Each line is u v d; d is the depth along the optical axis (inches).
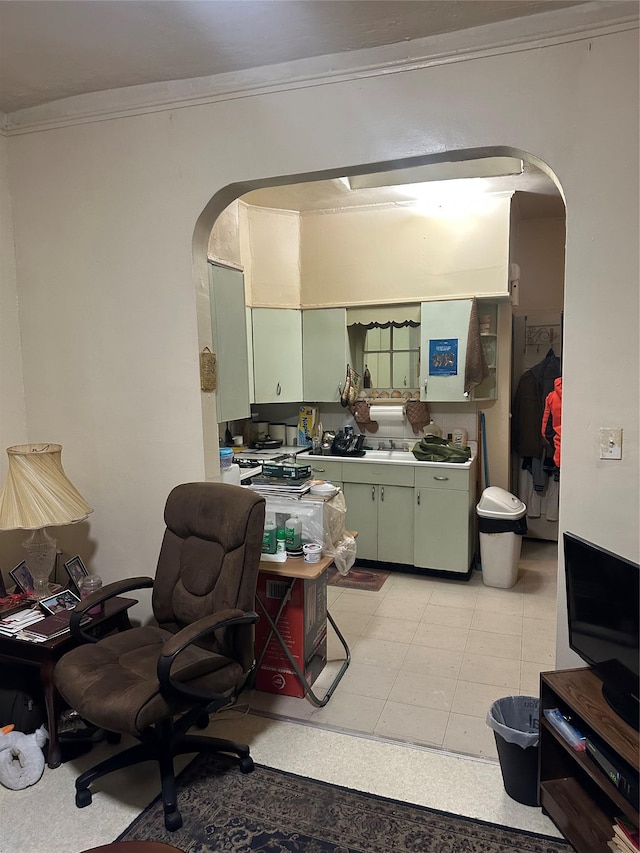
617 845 63.5
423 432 179.3
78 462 110.2
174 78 93.0
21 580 98.2
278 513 106.5
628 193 75.0
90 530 111.0
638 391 76.9
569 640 76.8
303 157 89.1
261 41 81.0
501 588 152.6
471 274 159.5
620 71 73.8
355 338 181.2
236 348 127.1
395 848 70.1
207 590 85.1
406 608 140.4
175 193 97.3
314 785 80.8
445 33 79.5
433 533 158.1
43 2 70.3
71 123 102.0
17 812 77.0
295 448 185.8
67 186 104.1
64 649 86.5
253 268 169.3
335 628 113.6
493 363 171.5
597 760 64.7
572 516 81.4
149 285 101.1
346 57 84.8
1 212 106.8
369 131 85.4
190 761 86.1
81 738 89.7
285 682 103.7
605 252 76.5
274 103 89.8
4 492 92.4
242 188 96.3
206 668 76.5
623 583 63.3
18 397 111.3
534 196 158.6
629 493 78.6
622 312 76.6
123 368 105.0
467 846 70.2
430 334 163.5
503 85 78.7
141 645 84.9
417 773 83.1
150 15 73.7
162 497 105.2
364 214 168.1
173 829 72.9
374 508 164.6
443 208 160.4
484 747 88.5
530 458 187.6
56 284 107.3
